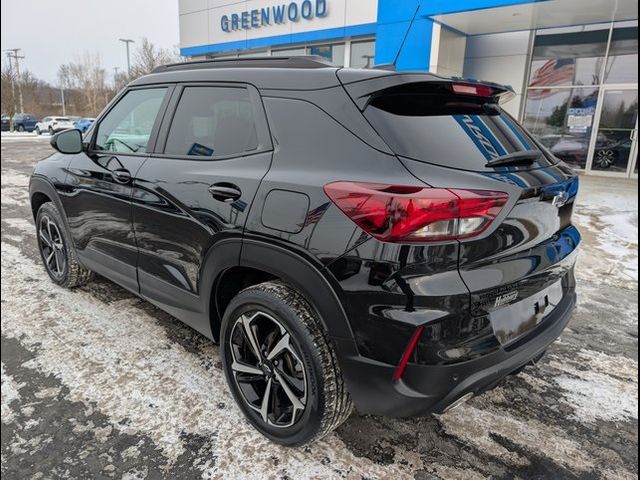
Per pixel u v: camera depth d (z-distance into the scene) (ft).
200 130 8.07
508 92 7.50
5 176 33.76
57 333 10.12
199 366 8.99
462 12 30.99
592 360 9.64
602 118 36.24
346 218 5.59
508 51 38.11
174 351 9.50
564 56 36.73
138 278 9.32
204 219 7.29
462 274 5.39
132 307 11.46
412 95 6.37
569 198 7.11
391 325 5.37
